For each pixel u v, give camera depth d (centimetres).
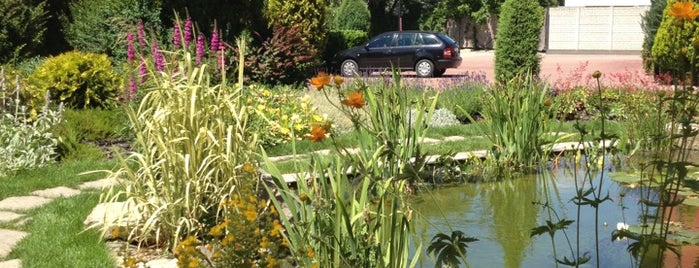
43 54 1658
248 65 1412
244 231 359
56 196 656
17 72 1027
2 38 1515
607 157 873
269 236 386
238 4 1523
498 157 817
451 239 338
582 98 1297
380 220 404
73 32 1622
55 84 1091
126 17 1499
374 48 2423
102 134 992
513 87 880
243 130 520
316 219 389
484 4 4169
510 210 634
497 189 725
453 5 4309
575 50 3569
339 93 376
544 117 851
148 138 516
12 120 843
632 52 3441
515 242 529
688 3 344
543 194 697
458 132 1070
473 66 2867
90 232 521
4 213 589
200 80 517
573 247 511
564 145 892
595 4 3644
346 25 3419
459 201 672
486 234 552
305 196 393
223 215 498
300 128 972
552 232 352
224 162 502
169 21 1532
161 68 921
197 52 1002
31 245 493
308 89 1455
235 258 358
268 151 903
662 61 1811
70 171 751
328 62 2559
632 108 983
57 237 509
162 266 456
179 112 504
